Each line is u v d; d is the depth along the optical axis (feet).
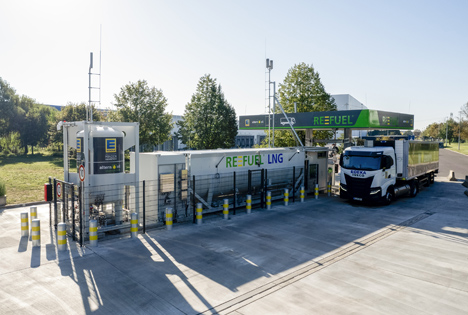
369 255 31.24
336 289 24.20
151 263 28.78
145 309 21.22
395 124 72.49
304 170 60.44
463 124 263.08
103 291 23.57
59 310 21.01
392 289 24.25
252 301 22.35
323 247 33.37
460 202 57.36
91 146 35.22
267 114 79.66
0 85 167.02
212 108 115.44
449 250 32.78
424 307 21.71
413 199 60.18
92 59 37.35
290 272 27.20
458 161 157.89
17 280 25.17
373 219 44.91
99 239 34.99
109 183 36.27
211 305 21.80
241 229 39.45
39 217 43.93
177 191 41.55
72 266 27.94
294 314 20.70
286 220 43.88
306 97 94.73
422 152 66.23
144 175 41.37
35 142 175.01
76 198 37.55
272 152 53.98
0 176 82.43
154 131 110.52
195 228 39.68
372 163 52.26
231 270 27.48
